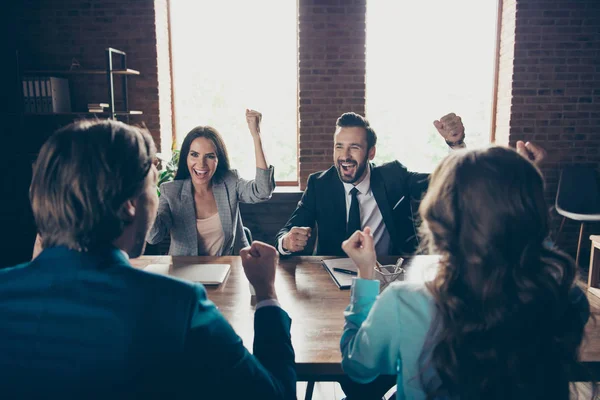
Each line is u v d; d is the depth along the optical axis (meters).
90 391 0.54
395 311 0.73
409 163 4.35
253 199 2.25
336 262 1.80
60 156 0.61
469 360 0.65
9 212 4.04
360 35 3.99
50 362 0.54
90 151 0.61
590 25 3.95
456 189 0.67
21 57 4.00
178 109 4.46
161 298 0.59
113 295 0.58
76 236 0.61
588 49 3.97
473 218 0.65
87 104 4.09
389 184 2.16
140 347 0.56
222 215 2.21
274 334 0.83
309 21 3.98
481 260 0.65
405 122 4.30
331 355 1.06
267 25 4.23
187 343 0.59
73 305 0.57
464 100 4.32
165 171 3.80
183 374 0.59
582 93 4.03
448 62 4.24
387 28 4.16
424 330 0.71
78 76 4.06
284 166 4.41
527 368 0.64
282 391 0.72
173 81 4.41
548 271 0.66
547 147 4.09
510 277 0.64
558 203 3.80
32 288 0.58
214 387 0.62
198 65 4.36
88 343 0.55
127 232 0.68
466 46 4.24
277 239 2.00
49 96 3.79
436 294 0.68
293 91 4.30
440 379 0.70
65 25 3.98
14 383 0.54
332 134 4.10
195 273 1.65
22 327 0.56
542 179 0.68
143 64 4.04
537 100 4.04
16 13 3.96
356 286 0.91
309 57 4.02
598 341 1.11
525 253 0.65
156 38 4.03
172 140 4.47
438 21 4.19
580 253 4.04
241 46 4.29
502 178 0.65
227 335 0.64
